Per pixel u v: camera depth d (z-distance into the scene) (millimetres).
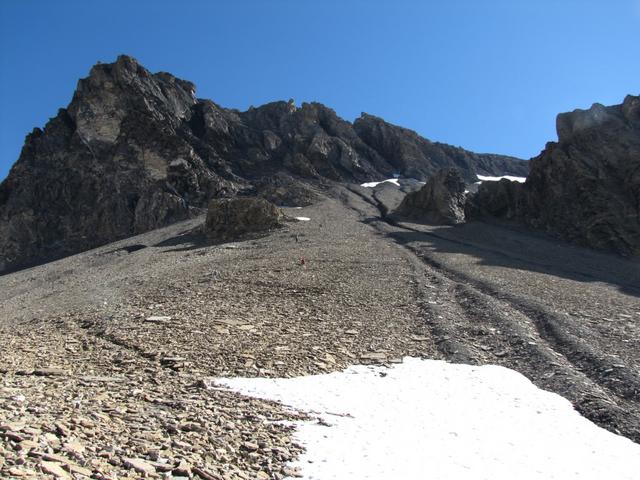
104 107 131875
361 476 11766
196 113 153375
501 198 99562
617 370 20344
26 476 8562
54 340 24391
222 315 28969
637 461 13938
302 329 26547
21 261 113750
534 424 16047
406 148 177500
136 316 28922
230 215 82750
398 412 16484
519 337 24812
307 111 172125
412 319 29109
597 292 39531
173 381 18062
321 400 17109
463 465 12922
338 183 145750
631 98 92000
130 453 10789
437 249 63344
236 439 12992
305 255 55406
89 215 118938
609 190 81875
